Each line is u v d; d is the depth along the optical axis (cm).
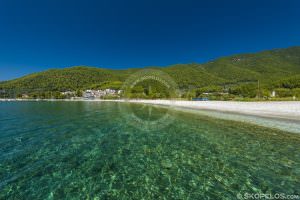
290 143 1066
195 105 3759
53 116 2259
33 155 880
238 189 598
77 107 3881
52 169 736
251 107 2422
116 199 548
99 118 2100
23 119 1984
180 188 608
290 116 1825
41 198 549
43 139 1160
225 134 1305
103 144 1071
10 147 991
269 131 1355
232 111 2545
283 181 642
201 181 650
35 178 662
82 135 1280
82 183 634
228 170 731
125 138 1212
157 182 646
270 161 811
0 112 2723
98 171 725
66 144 1060
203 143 1094
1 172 702
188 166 773
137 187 613
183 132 1388
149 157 873
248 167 754
